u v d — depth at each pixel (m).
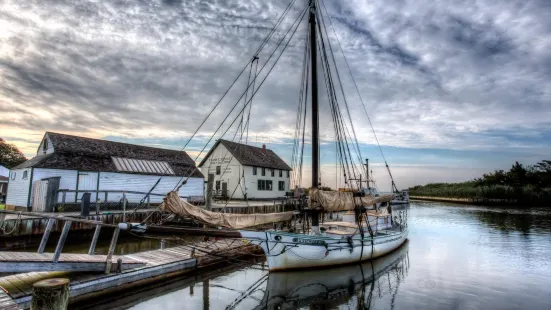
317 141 13.62
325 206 12.15
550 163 67.75
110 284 8.68
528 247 18.14
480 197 65.88
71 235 16.47
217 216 9.08
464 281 11.24
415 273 12.34
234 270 12.41
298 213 12.04
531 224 29.16
